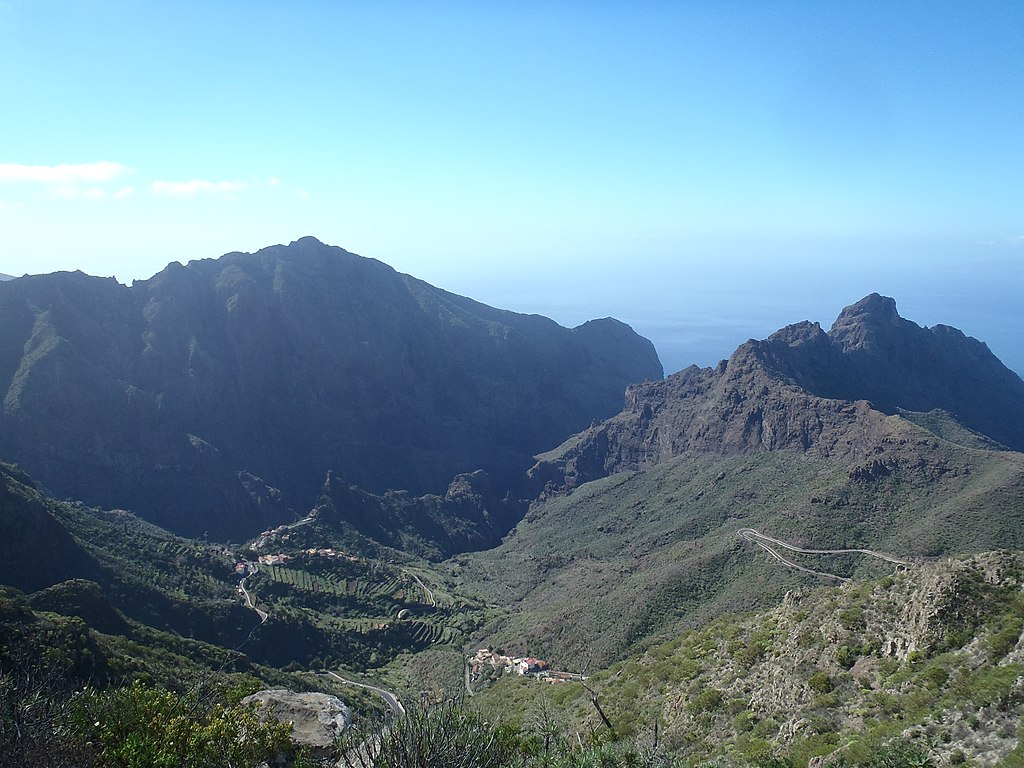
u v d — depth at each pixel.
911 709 28.48
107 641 58.75
